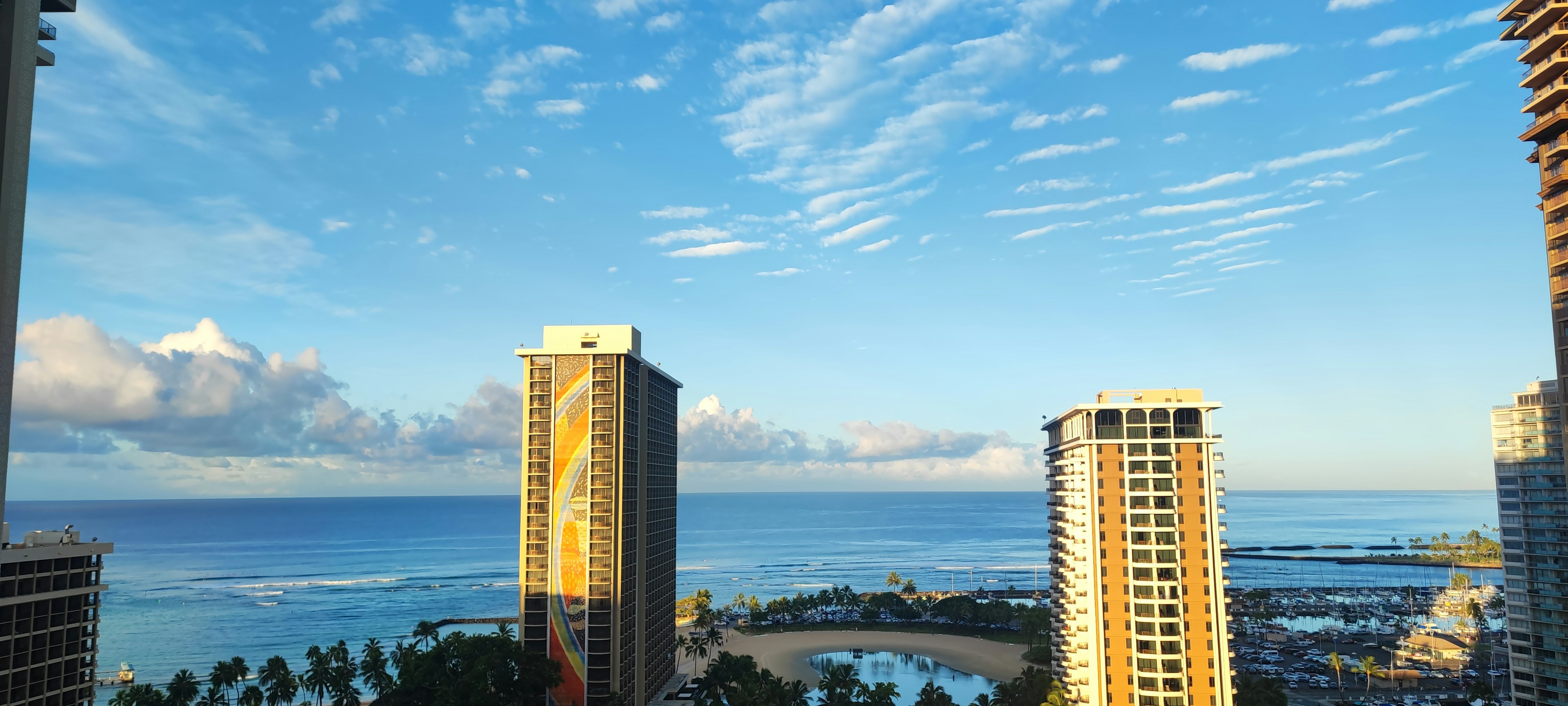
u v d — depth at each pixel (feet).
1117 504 555.28
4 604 375.66
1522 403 550.36
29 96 222.28
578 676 599.98
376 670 627.46
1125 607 547.08
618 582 609.42
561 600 608.19
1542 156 413.18
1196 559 546.26
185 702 534.78
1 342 210.38
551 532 615.57
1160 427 562.66
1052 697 556.10
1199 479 554.87
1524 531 536.42
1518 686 534.78
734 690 581.12
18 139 217.77
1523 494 539.70
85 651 417.69
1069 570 585.63
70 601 410.31
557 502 617.21
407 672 577.43
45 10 238.07
